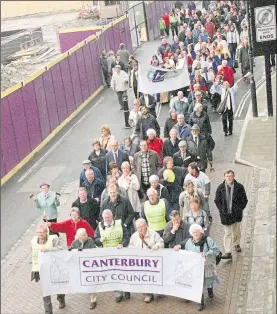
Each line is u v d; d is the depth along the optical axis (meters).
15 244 14.05
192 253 10.18
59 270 10.53
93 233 11.19
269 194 15.02
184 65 20.05
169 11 49.66
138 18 41.66
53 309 10.95
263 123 20.39
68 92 25.00
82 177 13.14
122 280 10.63
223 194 11.71
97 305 10.91
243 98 24.20
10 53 28.56
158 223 11.24
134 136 17.14
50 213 13.09
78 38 30.75
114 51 33.12
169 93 24.19
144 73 20.05
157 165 13.91
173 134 14.99
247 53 26.25
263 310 10.28
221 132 20.39
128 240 10.70
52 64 23.66
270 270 11.46
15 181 18.50
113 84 24.34
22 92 20.61
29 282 12.12
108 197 11.55
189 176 12.58
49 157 20.41
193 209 11.16
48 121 22.52
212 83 23.16
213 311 10.36
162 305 10.66
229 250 11.88
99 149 14.67
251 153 17.86
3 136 18.84
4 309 11.16
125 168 12.91
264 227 13.28
